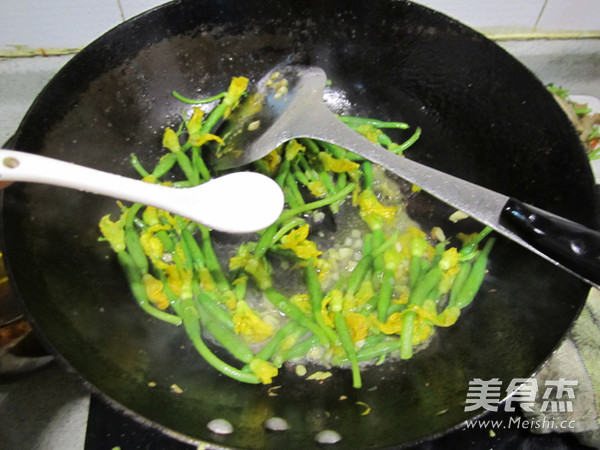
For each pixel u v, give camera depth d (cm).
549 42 44
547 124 32
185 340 32
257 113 37
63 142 32
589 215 29
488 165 36
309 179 38
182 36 35
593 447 30
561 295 28
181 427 25
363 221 37
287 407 30
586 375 31
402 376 31
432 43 35
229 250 35
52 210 31
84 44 39
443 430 25
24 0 36
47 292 28
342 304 33
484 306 33
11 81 40
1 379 32
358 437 26
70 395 33
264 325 32
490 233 35
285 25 36
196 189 26
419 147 39
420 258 35
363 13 35
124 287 33
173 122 38
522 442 30
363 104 40
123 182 24
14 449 32
